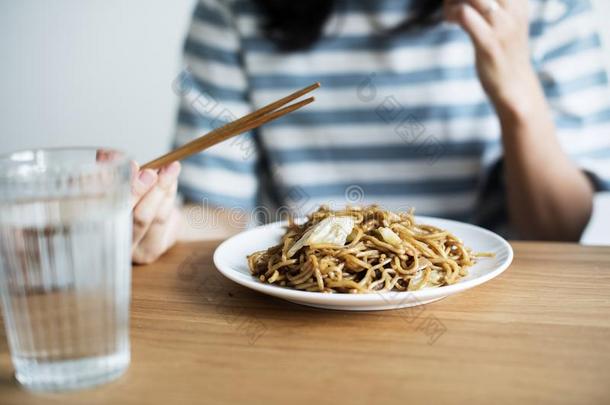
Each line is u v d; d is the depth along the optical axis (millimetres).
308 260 557
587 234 1250
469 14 836
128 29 1479
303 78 1093
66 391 428
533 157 894
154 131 1541
